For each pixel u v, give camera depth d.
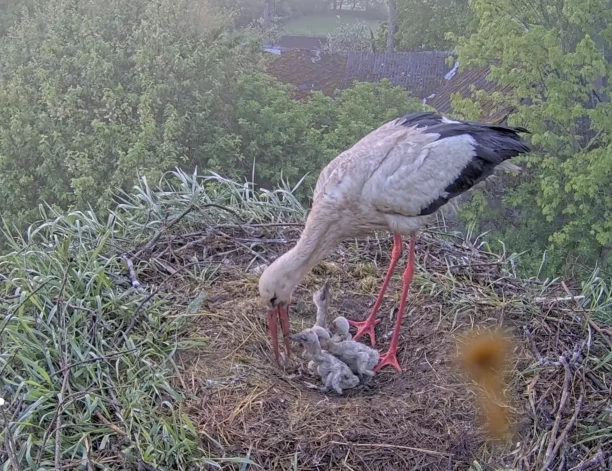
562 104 5.71
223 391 1.85
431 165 2.03
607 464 1.73
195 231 2.46
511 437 1.79
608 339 2.08
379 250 2.56
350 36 14.38
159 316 2.01
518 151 2.15
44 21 6.76
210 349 2.00
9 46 6.61
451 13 12.23
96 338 1.87
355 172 2.04
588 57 5.30
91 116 5.72
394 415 1.85
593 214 5.43
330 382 1.97
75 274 2.01
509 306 2.23
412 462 1.72
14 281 2.01
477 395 1.92
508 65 5.92
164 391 1.80
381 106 7.07
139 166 4.95
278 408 1.83
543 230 5.83
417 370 2.06
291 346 2.15
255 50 6.69
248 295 2.24
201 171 5.70
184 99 5.80
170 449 1.61
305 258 2.03
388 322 2.28
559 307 2.22
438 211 2.12
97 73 5.59
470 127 2.12
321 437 1.74
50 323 1.87
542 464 1.69
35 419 1.66
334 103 6.75
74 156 5.15
